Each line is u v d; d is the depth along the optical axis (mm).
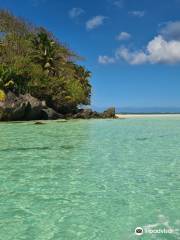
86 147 18922
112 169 13023
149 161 14703
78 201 9031
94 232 7047
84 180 11273
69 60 59125
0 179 11391
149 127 34156
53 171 12617
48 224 7457
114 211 8266
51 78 50906
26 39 53719
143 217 7867
